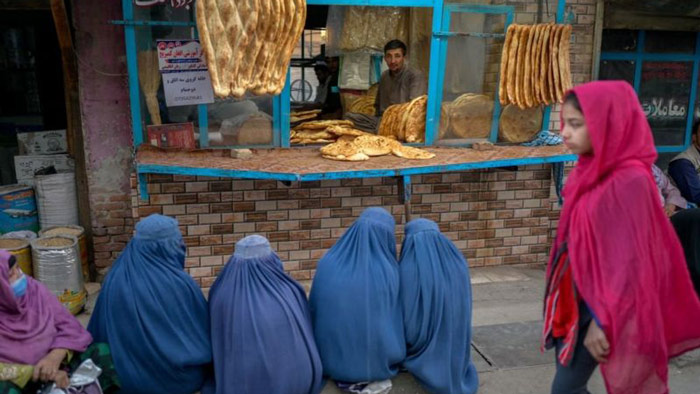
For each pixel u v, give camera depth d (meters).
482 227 5.38
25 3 4.61
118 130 4.70
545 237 5.55
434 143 4.94
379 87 5.43
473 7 4.70
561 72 4.71
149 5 4.13
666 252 2.32
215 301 3.17
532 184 5.40
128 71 4.27
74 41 4.71
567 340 2.45
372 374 3.28
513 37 4.62
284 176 3.91
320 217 4.96
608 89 2.21
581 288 2.29
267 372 3.04
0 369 2.73
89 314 4.49
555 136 5.08
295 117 5.12
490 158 4.52
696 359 3.77
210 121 4.48
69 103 4.86
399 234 5.19
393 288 3.29
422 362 3.29
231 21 3.88
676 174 5.35
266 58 4.04
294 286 3.30
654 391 2.28
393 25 5.30
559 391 2.60
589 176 2.27
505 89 4.73
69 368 2.97
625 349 2.21
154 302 3.07
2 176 5.47
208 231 4.75
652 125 6.25
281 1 3.92
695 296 2.44
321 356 3.36
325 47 6.01
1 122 5.38
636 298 2.18
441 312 3.25
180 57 4.27
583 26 5.26
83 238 4.78
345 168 4.09
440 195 5.20
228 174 3.95
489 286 5.11
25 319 2.85
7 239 4.51
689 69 6.19
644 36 5.98
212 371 3.37
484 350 3.93
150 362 3.09
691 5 5.36
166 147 4.42
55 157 5.05
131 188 4.55
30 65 5.31
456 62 4.80
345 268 3.32
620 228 2.19
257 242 3.19
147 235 3.12
